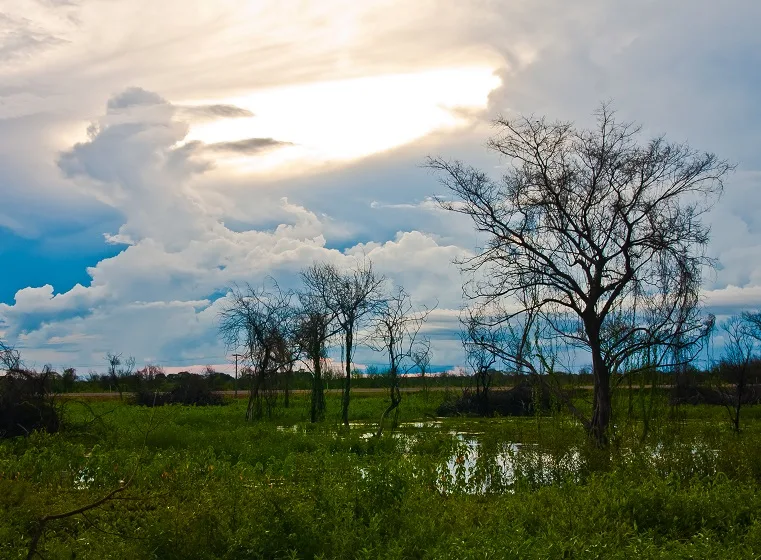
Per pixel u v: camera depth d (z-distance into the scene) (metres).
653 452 16.92
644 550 9.31
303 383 51.78
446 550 9.44
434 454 22.94
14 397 26.17
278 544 9.93
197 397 56.97
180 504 10.70
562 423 19.95
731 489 12.97
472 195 21.83
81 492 12.84
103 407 45.31
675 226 20.98
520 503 12.28
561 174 21.30
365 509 11.42
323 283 38.56
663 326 20.91
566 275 21.00
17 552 9.43
